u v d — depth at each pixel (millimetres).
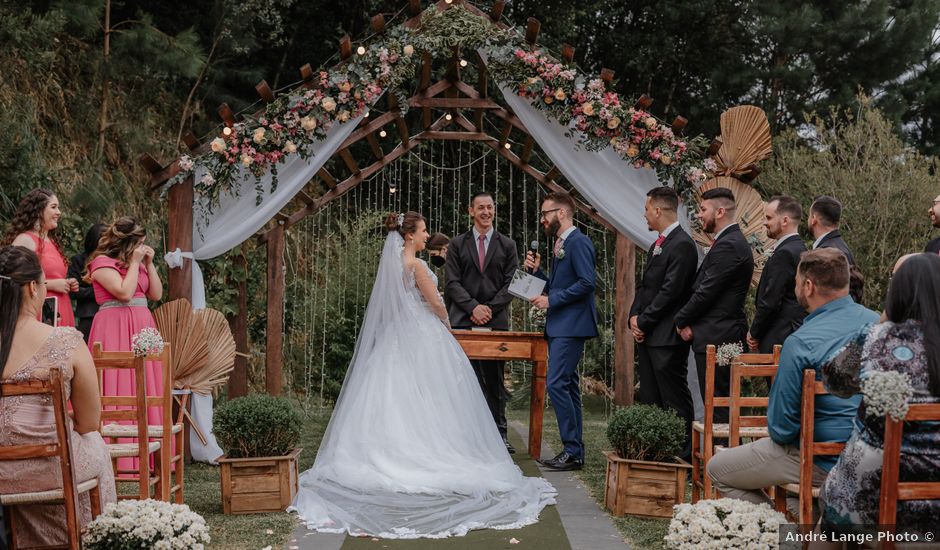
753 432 4184
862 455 2646
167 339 5621
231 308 7523
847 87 13523
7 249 3215
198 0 10836
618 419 4559
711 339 5102
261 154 5934
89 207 7844
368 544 3904
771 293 4895
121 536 3117
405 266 5336
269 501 4480
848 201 8664
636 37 14000
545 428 8102
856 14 13375
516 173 12352
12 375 3109
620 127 6129
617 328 7531
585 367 10156
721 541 2928
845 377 2799
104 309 5230
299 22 12320
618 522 4324
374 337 5285
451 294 6566
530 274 6348
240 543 3898
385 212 9922
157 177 6004
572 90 6113
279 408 4598
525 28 6445
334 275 9602
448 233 12180
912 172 8617
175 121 10875
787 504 3447
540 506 4605
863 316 3150
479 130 7781
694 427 4484
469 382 5219
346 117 6051
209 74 10961
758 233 6219
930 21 13562
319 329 9234
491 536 4059
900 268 2646
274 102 6004
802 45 13594
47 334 3203
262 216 6109
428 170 12180
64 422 3025
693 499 4492
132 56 8945
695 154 6191
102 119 9211
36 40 7984
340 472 4746
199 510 4566
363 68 5996
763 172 9672
